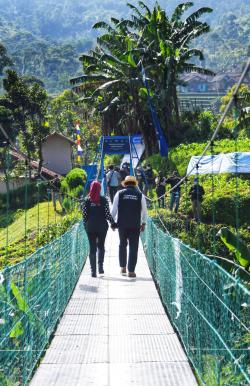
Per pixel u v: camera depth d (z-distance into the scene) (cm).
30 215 3041
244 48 17175
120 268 1329
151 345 760
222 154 2509
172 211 2456
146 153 4244
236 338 543
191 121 4319
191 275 741
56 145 5712
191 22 4284
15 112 4684
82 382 633
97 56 4478
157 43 4197
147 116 4209
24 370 627
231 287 562
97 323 866
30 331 661
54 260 869
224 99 6238
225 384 550
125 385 622
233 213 2550
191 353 713
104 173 3300
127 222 1191
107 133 4581
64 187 3073
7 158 1036
